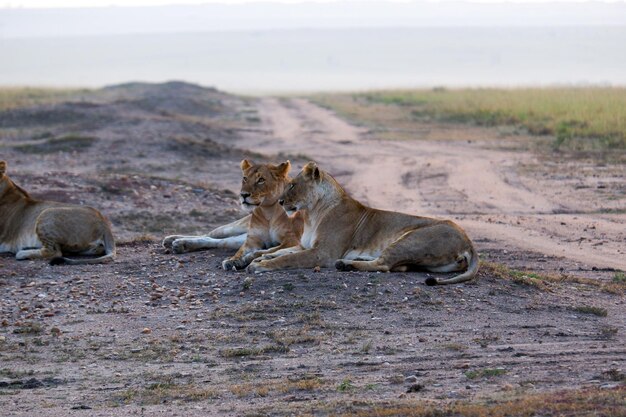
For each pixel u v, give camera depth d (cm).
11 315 1110
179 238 1440
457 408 712
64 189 2042
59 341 1002
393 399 764
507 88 6475
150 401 794
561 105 4459
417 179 2738
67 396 816
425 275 1216
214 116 5222
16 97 5662
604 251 1662
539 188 2480
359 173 2892
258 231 1330
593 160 2948
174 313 1102
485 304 1120
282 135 4097
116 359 935
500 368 864
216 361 920
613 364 876
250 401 783
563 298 1188
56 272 1307
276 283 1179
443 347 945
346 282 1170
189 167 2788
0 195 1420
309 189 1241
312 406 752
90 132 3391
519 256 1611
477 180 2658
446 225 1222
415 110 5262
